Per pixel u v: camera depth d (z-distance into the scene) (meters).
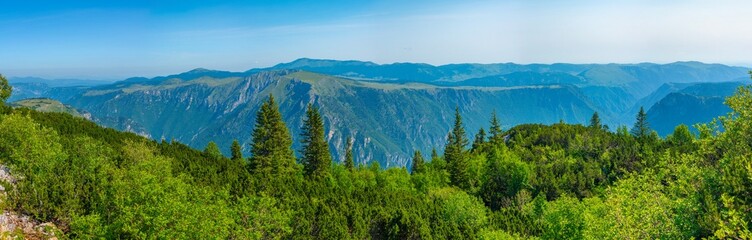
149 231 28.16
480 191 96.38
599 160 103.00
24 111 84.38
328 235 46.12
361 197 66.44
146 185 31.06
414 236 51.56
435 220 59.66
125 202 30.25
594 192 86.69
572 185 88.50
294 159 93.62
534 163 103.69
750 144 35.69
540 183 90.06
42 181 34.19
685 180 33.41
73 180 36.31
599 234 35.59
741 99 37.41
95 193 34.38
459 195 67.44
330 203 57.50
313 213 50.00
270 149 86.94
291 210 46.38
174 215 28.61
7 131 38.59
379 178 102.69
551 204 64.44
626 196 37.75
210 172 63.84
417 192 96.12
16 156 35.97
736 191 27.72
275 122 88.12
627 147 104.56
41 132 45.41
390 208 59.75
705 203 28.52
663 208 31.47
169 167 52.06
